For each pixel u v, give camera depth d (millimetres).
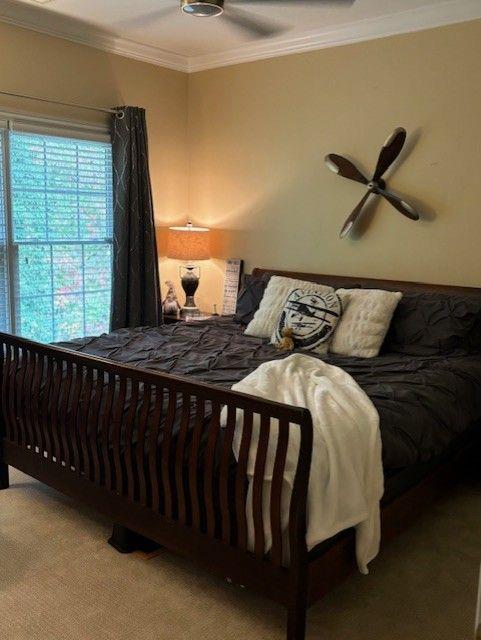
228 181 4449
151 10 3369
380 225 3656
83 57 3812
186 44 4043
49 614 1959
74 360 2303
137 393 2090
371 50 3562
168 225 4617
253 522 1767
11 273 3629
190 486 1925
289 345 3129
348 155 3770
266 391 2123
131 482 2154
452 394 2516
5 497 2756
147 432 2113
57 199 3830
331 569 1813
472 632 1925
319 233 3977
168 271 4672
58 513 2615
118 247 4051
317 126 3885
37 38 3539
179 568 2238
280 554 1715
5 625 1901
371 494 1917
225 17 3457
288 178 4090
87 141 3934
